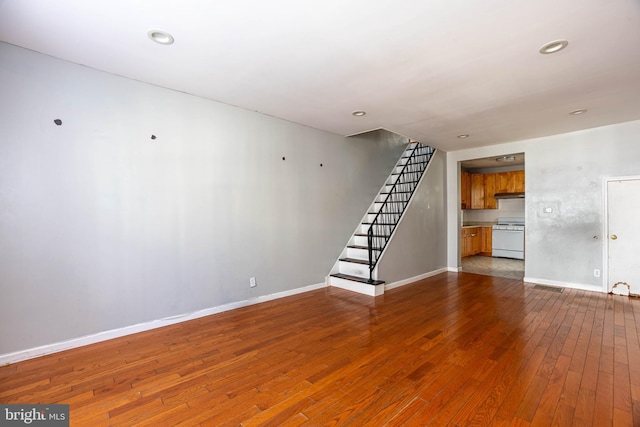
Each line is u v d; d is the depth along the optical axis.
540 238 5.13
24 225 2.50
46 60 2.58
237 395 2.04
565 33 2.17
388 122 4.38
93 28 2.17
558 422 1.74
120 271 2.98
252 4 1.88
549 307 3.86
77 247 2.74
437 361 2.48
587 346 2.72
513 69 2.73
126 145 3.01
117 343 2.83
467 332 3.08
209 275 3.61
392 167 6.65
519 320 3.40
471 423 1.75
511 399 1.97
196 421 1.78
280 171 4.33
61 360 2.50
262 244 4.13
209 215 3.61
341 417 1.81
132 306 3.05
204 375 2.29
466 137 5.17
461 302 4.11
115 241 2.95
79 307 2.76
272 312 3.72
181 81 3.07
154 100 3.18
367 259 5.11
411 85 3.09
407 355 2.59
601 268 4.56
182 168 3.38
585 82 2.98
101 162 2.87
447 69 2.74
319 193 4.91
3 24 2.12
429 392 2.06
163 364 2.45
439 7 1.90
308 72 2.83
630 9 1.89
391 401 1.96
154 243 3.19
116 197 2.95
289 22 2.07
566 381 2.16
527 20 2.03
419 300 4.22
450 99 3.46
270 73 2.86
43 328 2.59
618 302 4.05
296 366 2.42
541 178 5.12
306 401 1.97
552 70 2.74
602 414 1.81
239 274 3.89
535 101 3.50
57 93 2.64
